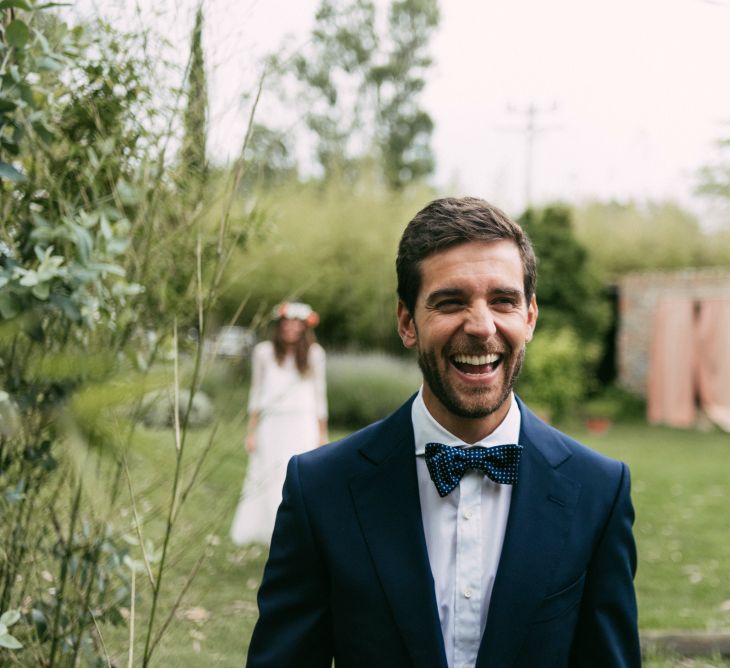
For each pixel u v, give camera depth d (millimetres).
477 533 1435
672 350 15617
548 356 13914
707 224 19359
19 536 1994
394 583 1387
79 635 2016
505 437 1495
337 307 15445
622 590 1438
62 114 2010
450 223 1413
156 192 2062
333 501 1466
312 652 1459
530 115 24531
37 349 1892
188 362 2322
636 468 9578
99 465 1812
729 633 3850
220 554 4750
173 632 2816
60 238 1862
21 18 1886
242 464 5527
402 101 31516
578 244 16016
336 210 15883
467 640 1404
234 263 2713
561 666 1380
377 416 13039
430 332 1410
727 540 6023
